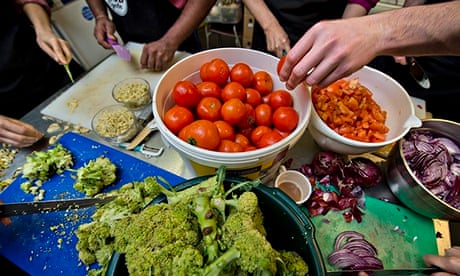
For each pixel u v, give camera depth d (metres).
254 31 1.45
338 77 0.54
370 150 0.65
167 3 1.25
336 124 0.73
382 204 0.69
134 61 1.14
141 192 0.64
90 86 1.04
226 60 0.79
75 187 0.74
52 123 0.92
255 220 0.49
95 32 1.22
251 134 0.70
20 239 0.67
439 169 0.65
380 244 0.64
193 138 0.57
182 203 0.50
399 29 0.50
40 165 0.77
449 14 0.48
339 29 0.50
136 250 0.44
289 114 0.65
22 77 1.21
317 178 0.73
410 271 0.59
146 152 0.82
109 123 0.86
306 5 1.21
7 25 1.13
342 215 0.67
